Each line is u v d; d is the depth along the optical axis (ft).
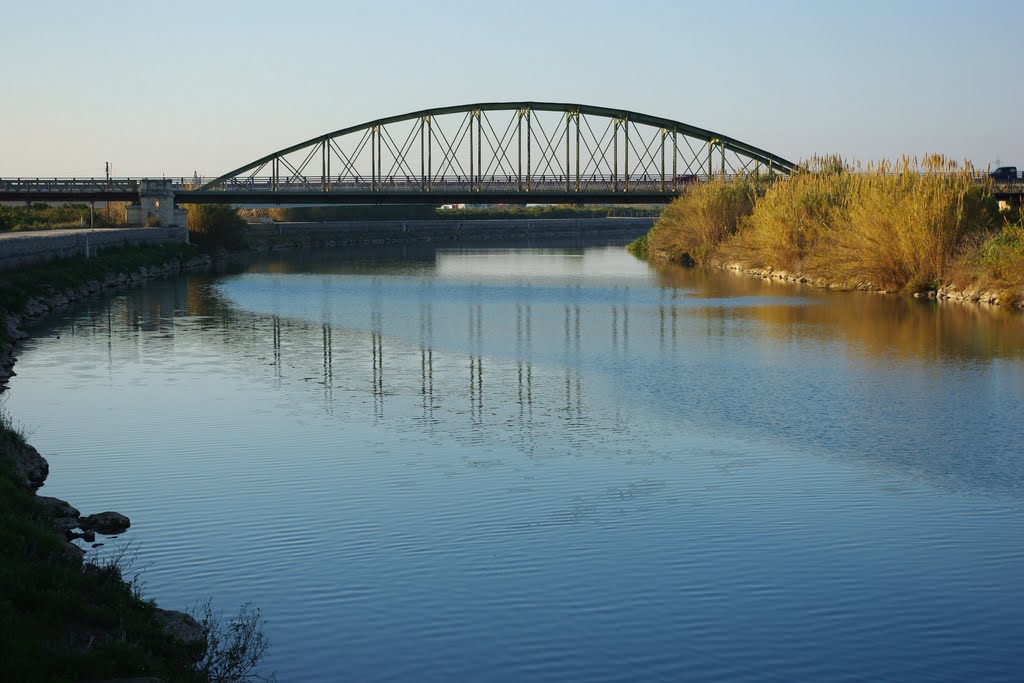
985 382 109.70
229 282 255.91
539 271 296.10
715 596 53.88
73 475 75.31
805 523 64.85
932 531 63.46
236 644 45.70
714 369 120.26
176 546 60.54
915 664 46.93
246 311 188.03
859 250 221.87
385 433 88.94
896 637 49.47
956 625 50.72
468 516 66.18
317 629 49.93
